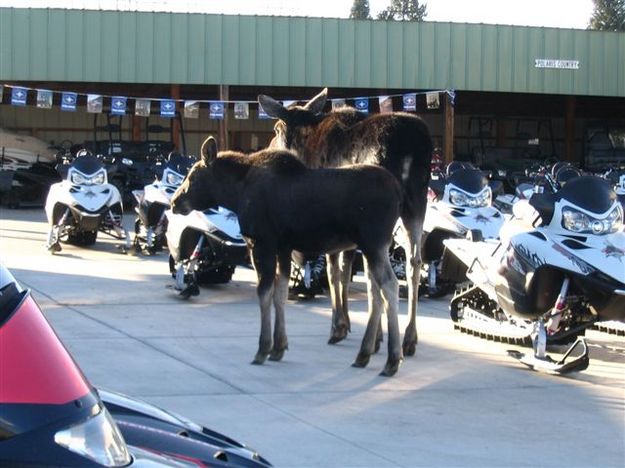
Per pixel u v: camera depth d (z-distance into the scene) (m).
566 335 8.08
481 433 6.21
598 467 5.57
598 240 7.79
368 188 7.51
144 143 29.50
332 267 8.92
